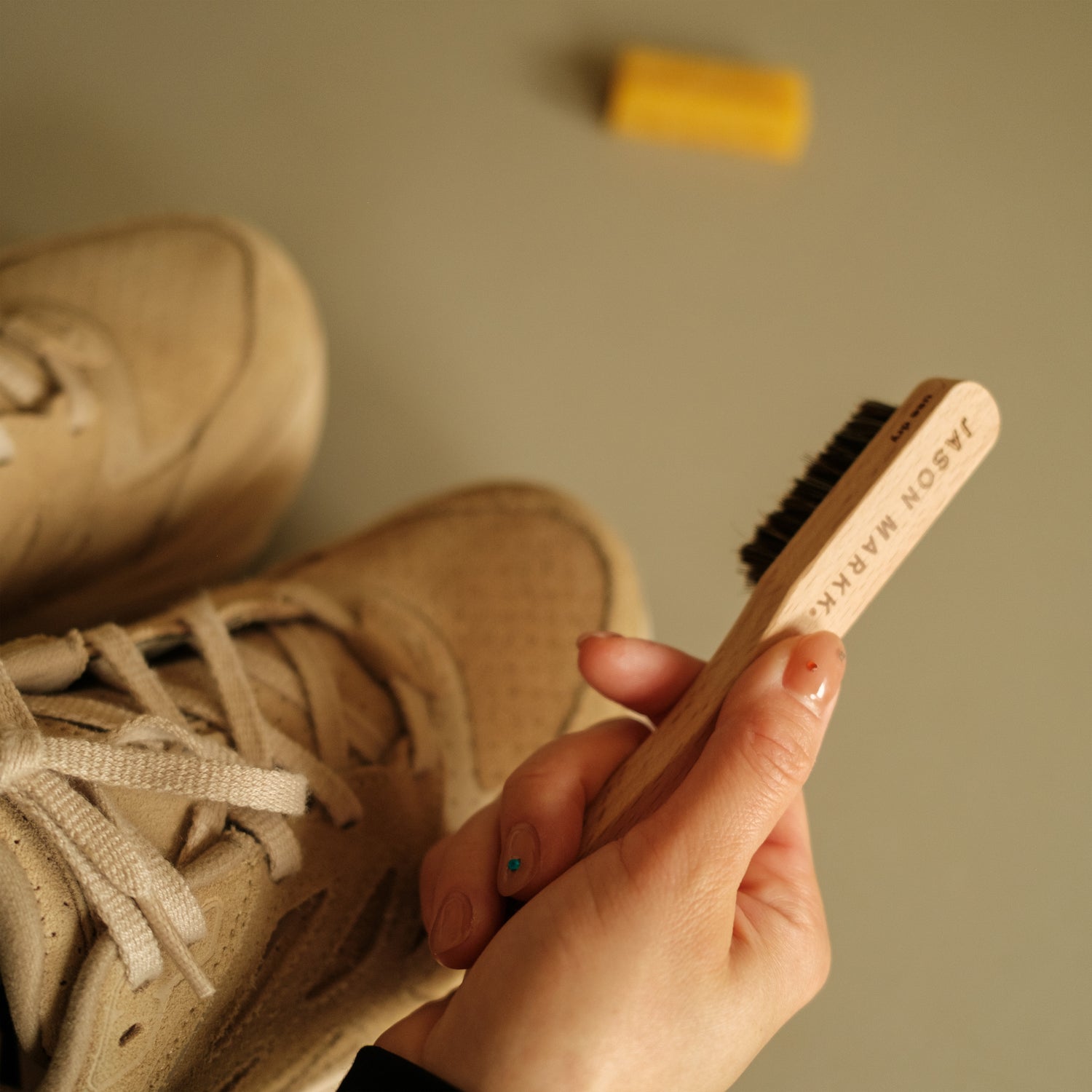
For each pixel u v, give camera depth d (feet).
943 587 2.46
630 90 2.80
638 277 2.72
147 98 2.74
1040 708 2.38
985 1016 2.25
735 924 1.68
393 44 2.90
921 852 2.31
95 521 2.13
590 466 2.55
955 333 2.70
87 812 1.65
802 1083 2.21
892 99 2.94
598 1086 1.58
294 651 1.97
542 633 2.13
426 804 1.96
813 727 1.64
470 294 2.68
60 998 1.67
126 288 2.23
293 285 2.29
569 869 1.69
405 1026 1.66
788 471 2.56
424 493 2.52
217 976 1.75
